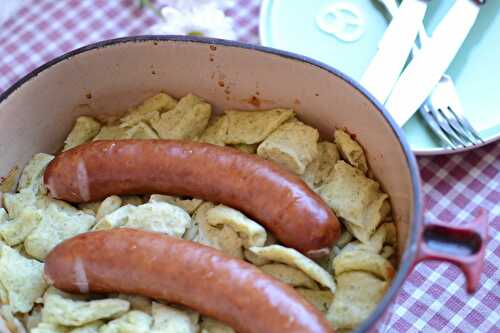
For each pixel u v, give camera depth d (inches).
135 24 27.8
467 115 23.9
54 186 21.2
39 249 20.8
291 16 26.1
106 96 23.1
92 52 21.8
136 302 19.7
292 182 20.0
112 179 20.8
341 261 19.7
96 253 19.0
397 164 19.2
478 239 17.1
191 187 20.6
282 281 19.7
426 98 23.5
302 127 21.9
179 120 22.7
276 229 19.9
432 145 23.3
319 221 19.4
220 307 18.3
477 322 21.2
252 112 22.8
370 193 20.8
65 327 19.3
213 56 21.7
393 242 20.5
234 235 20.3
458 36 24.3
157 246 18.9
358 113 20.7
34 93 22.0
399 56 23.9
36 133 22.8
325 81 20.9
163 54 22.0
